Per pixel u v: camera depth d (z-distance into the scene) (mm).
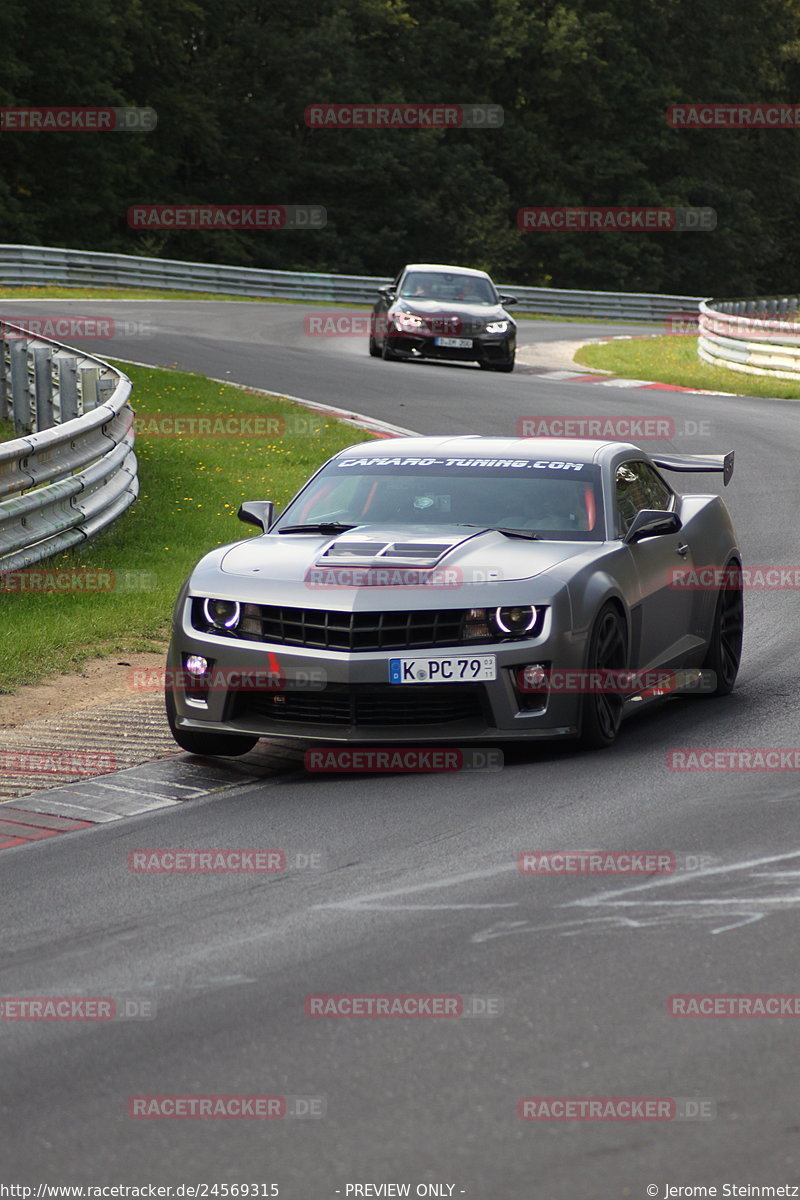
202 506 54812
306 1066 14586
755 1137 12992
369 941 17938
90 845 22391
